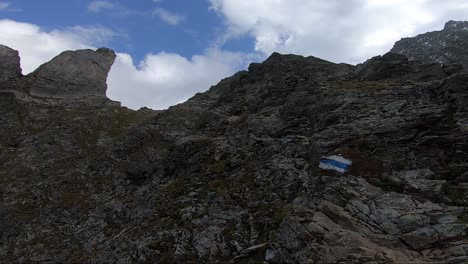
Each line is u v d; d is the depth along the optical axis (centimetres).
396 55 3972
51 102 8100
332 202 2186
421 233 1864
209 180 3105
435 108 2617
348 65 4769
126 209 3672
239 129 3766
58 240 3903
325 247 1852
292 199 2383
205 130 4441
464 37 8038
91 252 3256
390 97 2978
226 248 2230
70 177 5147
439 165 2331
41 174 5494
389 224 1966
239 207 2527
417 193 2153
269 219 2228
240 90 5075
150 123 5581
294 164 2675
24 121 7219
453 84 2752
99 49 10131
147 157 4747
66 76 8862
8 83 8238
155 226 2789
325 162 2452
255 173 2806
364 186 2242
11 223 4353
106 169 5147
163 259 2372
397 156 2430
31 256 3719
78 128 7125
